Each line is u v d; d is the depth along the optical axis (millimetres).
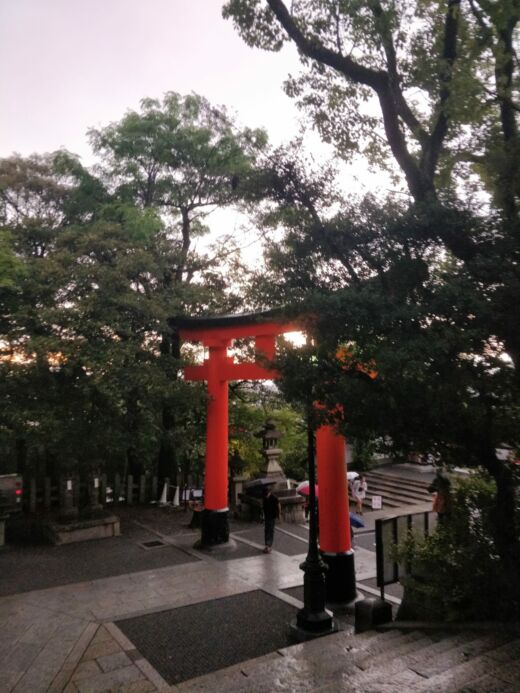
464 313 5172
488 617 6379
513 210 5922
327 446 9672
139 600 9578
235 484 18422
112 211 16328
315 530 8016
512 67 6992
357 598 9570
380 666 5262
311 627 7703
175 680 6727
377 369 5305
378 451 6160
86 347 12570
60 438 12422
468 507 7281
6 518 13672
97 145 17297
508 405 5301
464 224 5594
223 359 13539
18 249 15438
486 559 6574
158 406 14312
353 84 8195
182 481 19188
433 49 7707
